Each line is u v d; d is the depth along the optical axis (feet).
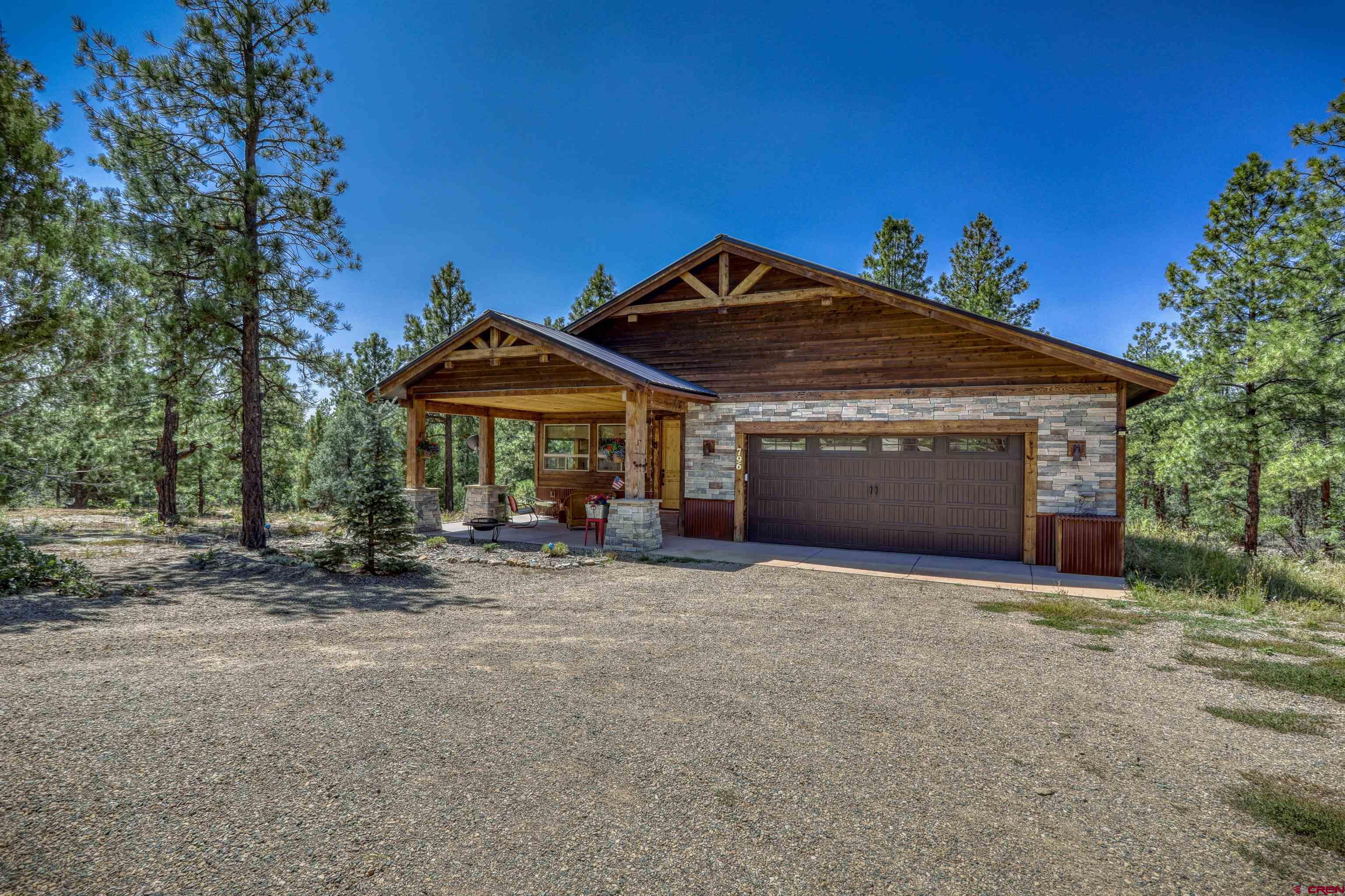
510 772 11.39
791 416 43.62
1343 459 43.96
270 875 8.36
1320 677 17.26
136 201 36.78
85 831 9.31
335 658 17.92
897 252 77.82
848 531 42.16
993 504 38.37
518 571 33.27
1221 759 12.32
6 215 30.35
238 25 38.47
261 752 12.01
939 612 24.99
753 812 10.15
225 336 38.52
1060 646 20.20
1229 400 53.57
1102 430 35.78
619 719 13.87
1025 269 81.92
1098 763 12.09
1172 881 8.54
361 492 31.55
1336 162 48.47
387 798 10.44
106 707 14.02
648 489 49.39
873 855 9.02
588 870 8.59
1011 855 9.07
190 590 26.91
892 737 13.15
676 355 47.88
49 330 30.71
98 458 41.37
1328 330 49.32
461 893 8.06
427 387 48.65
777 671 17.43
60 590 25.49
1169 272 60.13
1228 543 63.10
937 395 39.65
